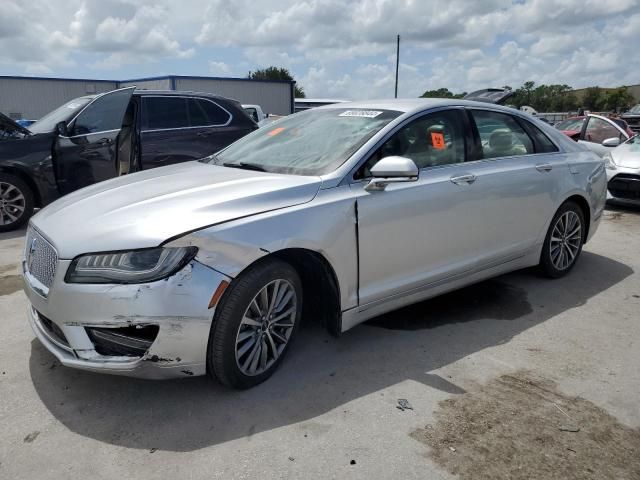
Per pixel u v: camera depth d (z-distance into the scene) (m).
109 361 2.58
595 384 3.08
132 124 6.73
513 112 4.45
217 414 2.72
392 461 2.38
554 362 3.34
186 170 3.70
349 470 2.32
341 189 3.15
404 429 2.62
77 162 6.94
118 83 28.12
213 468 2.33
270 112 28.62
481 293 4.52
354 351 3.43
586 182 4.83
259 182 3.11
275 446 2.48
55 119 7.22
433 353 3.43
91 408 2.76
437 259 3.69
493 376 3.15
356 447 2.48
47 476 2.27
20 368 3.14
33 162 6.69
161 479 2.26
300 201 2.99
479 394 2.95
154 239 2.55
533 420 2.71
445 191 3.62
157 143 7.35
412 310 4.14
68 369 3.14
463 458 2.41
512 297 4.44
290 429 2.61
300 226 2.91
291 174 3.30
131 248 2.55
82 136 6.94
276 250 2.80
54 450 2.44
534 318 4.02
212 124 7.92
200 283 2.57
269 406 2.80
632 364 3.32
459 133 3.92
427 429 2.62
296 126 4.01
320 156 3.42
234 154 3.99
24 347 3.41
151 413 2.72
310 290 3.38
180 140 7.55
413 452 2.45
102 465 2.34
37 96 26.34
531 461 2.41
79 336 2.61
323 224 3.00
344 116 3.85
